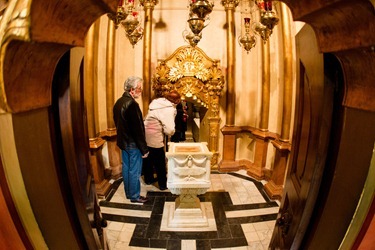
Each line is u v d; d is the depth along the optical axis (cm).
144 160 308
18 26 34
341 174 62
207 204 267
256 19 328
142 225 226
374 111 49
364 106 53
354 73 55
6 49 35
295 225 83
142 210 253
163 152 292
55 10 41
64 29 47
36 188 51
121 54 345
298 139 103
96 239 88
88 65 261
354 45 49
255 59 346
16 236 50
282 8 253
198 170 215
